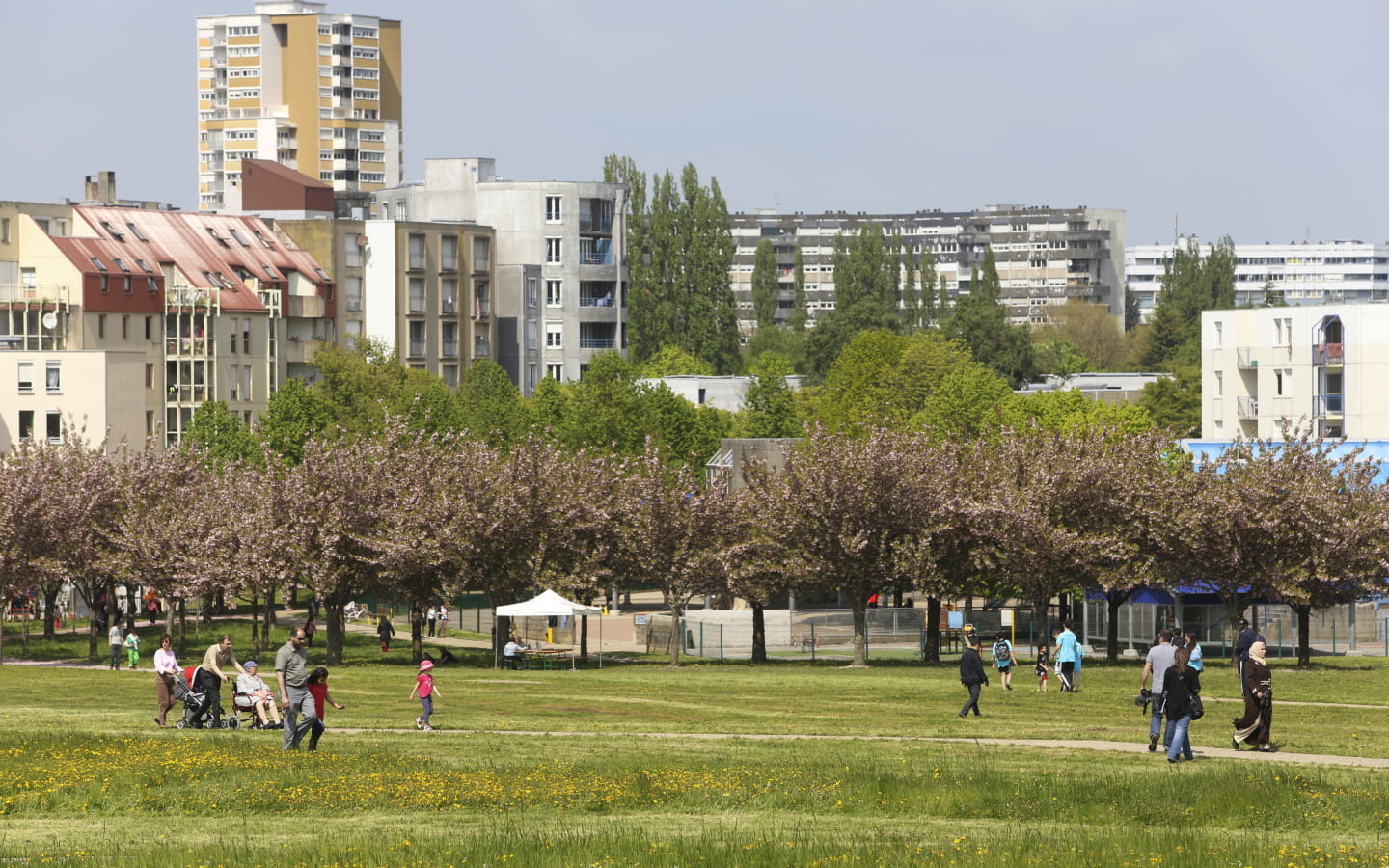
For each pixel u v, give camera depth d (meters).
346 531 78.00
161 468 92.62
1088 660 80.06
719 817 29.61
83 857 24.80
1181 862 24.05
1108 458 78.50
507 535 79.94
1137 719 49.31
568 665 79.25
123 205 187.62
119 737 40.28
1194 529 75.75
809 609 116.56
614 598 118.62
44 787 31.78
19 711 50.78
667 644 93.94
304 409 126.00
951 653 89.81
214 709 45.44
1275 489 76.25
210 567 78.88
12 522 82.06
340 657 80.88
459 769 34.56
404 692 59.38
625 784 32.03
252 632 94.50
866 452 77.81
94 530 85.06
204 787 31.95
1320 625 90.19
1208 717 49.66
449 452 84.19
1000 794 30.78
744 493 83.19
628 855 24.31
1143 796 30.59
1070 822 29.28
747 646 92.69
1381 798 30.33
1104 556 76.06
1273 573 75.38
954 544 78.81
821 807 30.55
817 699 56.28
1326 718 49.53
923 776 32.91
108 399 138.62
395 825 28.62
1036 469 78.44
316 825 28.70
